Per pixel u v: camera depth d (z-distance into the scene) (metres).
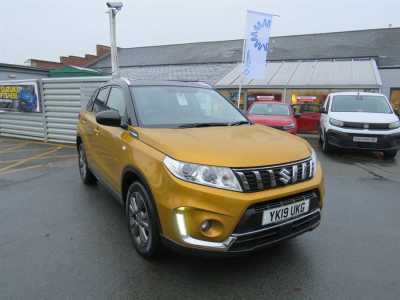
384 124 8.21
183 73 23.06
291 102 16.11
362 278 2.91
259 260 3.19
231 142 2.92
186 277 2.91
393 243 3.57
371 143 8.23
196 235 2.56
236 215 2.50
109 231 3.83
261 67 11.88
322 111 10.09
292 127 9.62
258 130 3.53
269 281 2.86
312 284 2.82
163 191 2.68
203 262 3.14
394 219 4.25
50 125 10.48
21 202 4.83
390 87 19.58
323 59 22.48
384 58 21.75
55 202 4.82
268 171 2.64
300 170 2.85
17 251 3.37
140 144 3.13
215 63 25.23
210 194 2.50
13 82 10.93
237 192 2.52
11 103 11.18
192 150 2.69
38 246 3.48
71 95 9.79
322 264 3.13
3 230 3.87
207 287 2.78
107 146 3.99
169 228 2.66
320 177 3.04
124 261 3.17
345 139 8.39
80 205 4.69
